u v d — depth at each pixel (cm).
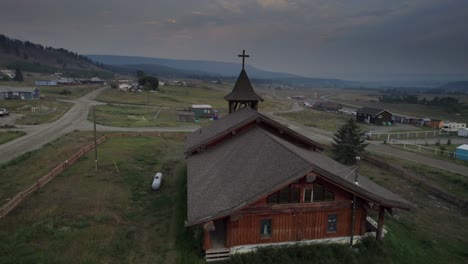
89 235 2008
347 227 1983
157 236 2142
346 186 1828
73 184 2991
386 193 2092
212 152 2720
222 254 1812
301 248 1847
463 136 7819
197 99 14600
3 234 1967
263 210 1812
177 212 2525
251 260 1744
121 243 1950
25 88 10869
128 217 2402
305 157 1962
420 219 2794
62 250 1814
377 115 9719
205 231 1802
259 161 2055
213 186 2011
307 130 7638
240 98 3347
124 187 3030
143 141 5400
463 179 3831
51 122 6800
